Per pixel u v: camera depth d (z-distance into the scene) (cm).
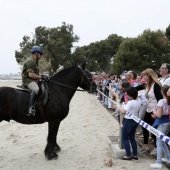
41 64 4584
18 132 870
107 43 7675
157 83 585
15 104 554
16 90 569
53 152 584
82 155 613
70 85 608
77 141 743
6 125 990
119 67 4509
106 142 729
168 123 496
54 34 5572
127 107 541
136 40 4600
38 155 615
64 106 582
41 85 564
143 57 4569
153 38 4628
